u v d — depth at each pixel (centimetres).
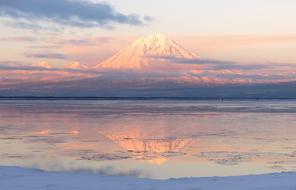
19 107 10825
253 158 2238
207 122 4997
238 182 1270
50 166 1986
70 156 2325
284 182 1255
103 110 8819
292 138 3206
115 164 2066
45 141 3059
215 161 2150
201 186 1216
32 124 4712
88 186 1235
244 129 4019
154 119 5616
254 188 1177
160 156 2341
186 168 1950
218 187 1199
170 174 1805
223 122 4975
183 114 7038
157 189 1190
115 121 5234
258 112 7781
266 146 2733
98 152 2502
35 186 1230
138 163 2095
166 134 3619
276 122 4912
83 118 5847
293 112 7738
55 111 8150
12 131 3844
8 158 2231
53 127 4325
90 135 3538
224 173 1820
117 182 1290
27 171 1481
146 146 2814
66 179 1339
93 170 1889
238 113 7388
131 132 3822
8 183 1271
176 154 2417
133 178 1367
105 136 3466
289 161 2133
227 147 2708
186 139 3216
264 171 1852
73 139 3219
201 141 3064
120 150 2598
